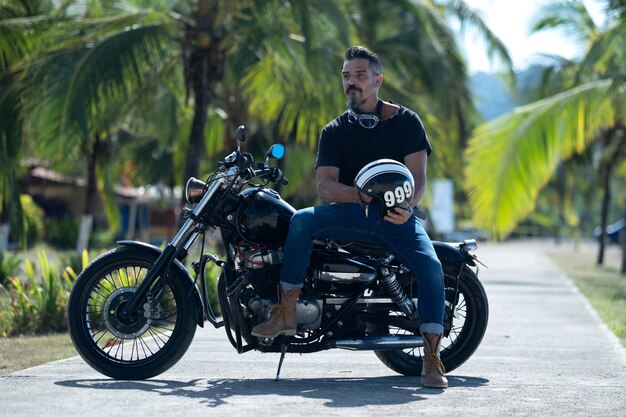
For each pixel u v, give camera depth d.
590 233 139.38
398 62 28.38
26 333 13.30
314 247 8.09
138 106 21.44
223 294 8.16
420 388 7.96
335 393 7.59
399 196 7.77
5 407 6.84
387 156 8.29
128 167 40.09
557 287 24.48
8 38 18.53
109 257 8.23
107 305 8.16
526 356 10.56
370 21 27.69
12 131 17.61
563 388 8.11
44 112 16.25
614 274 34.66
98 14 19.05
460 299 9.91
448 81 28.97
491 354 10.73
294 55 18.02
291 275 7.88
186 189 8.30
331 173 8.27
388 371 9.04
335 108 17.95
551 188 55.72
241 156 8.06
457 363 8.77
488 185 21.22
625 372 9.27
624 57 21.95
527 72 35.75
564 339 12.38
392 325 8.30
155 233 56.44
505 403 7.29
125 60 16.67
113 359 8.22
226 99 23.64
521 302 18.94
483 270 35.62
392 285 8.16
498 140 21.27
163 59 18.45
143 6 20.33
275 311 7.88
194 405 6.96
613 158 41.44
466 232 81.06
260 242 8.04
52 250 39.12
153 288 8.17
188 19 18.30
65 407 6.86
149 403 7.03
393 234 7.96
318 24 17.33
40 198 46.75
